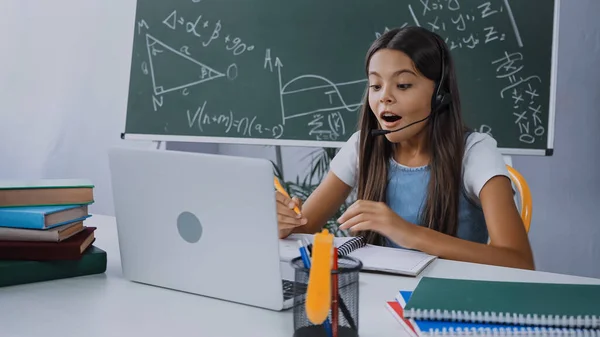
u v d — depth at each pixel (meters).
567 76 2.55
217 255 0.91
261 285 0.88
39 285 1.00
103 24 2.94
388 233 1.23
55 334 0.79
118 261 1.15
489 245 1.27
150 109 2.61
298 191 2.79
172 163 0.91
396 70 1.43
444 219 1.49
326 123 2.39
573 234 2.62
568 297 0.84
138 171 0.94
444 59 1.47
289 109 2.43
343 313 0.75
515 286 0.90
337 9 2.39
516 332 0.75
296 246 1.25
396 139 1.48
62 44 2.98
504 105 2.26
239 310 0.89
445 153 1.48
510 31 2.25
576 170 2.58
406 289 1.00
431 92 1.46
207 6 2.55
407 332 0.81
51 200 1.07
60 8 2.95
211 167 0.87
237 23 2.51
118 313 0.87
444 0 2.29
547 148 2.25
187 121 2.55
